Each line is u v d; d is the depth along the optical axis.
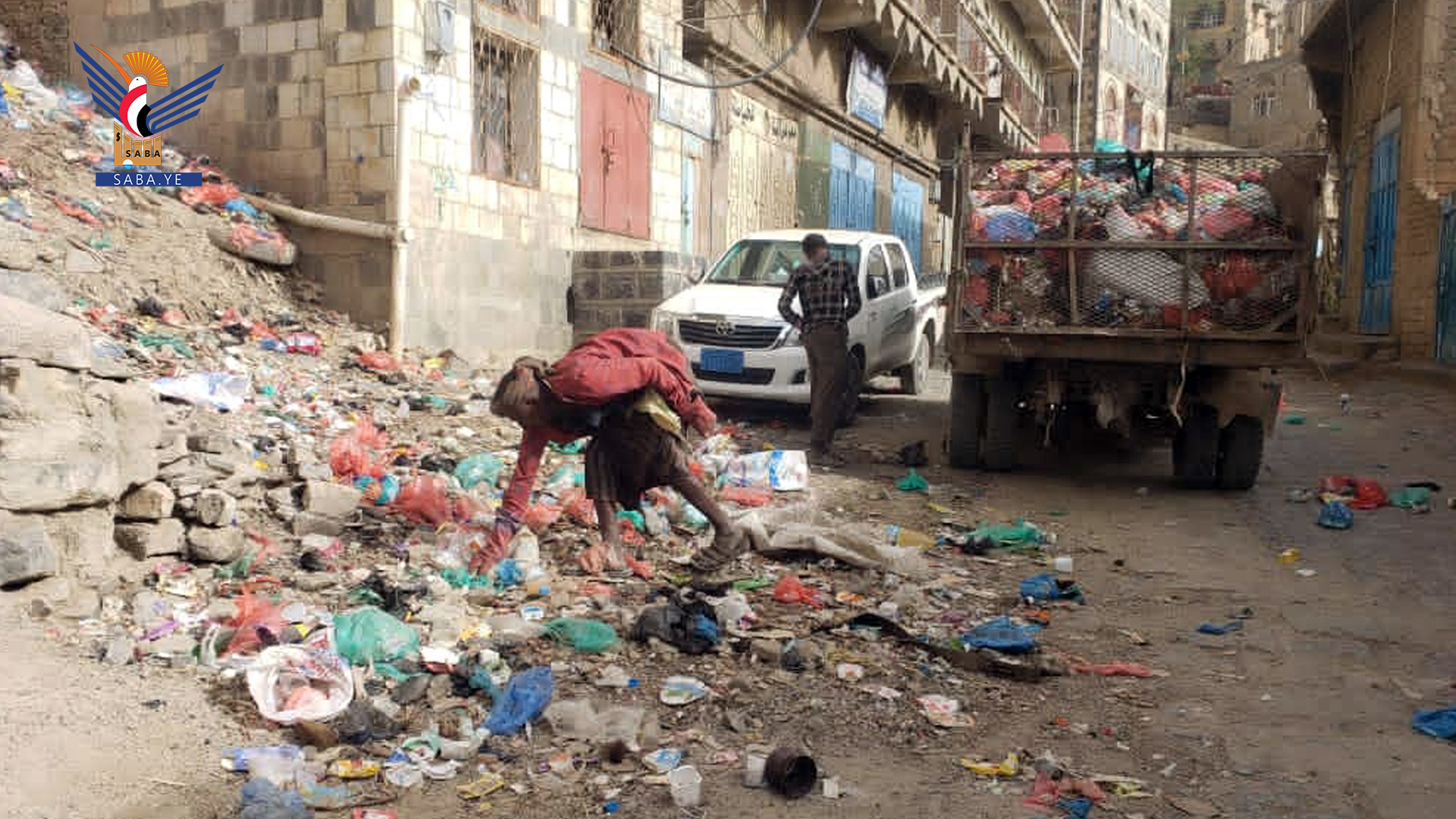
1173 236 8.04
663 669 4.50
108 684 3.88
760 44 19.11
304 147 11.00
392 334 10.68
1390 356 17.53
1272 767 3.77
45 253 8.66
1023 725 4.12
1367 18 20.52
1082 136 49.38
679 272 13.34
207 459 5.75
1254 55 71.81
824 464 9.24
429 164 11.09
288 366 9.25
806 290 9.44
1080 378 8.58
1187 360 8.11
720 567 5.76
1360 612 5.54
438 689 4.10
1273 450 10.69
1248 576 6.23
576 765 3.64
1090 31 49.41
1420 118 17.08
